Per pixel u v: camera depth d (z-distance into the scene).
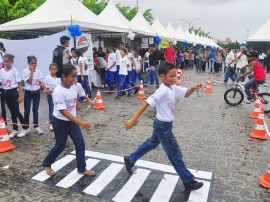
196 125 6.54
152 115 7.42
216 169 4.20
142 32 16.42
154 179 3.88
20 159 4.53
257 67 7.85
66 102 3.62
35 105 5.71
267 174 3.72
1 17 16.56
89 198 3.41
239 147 5.13
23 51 10.84
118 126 6.37
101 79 12.38
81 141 3.85
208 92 11.57
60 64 6.96
